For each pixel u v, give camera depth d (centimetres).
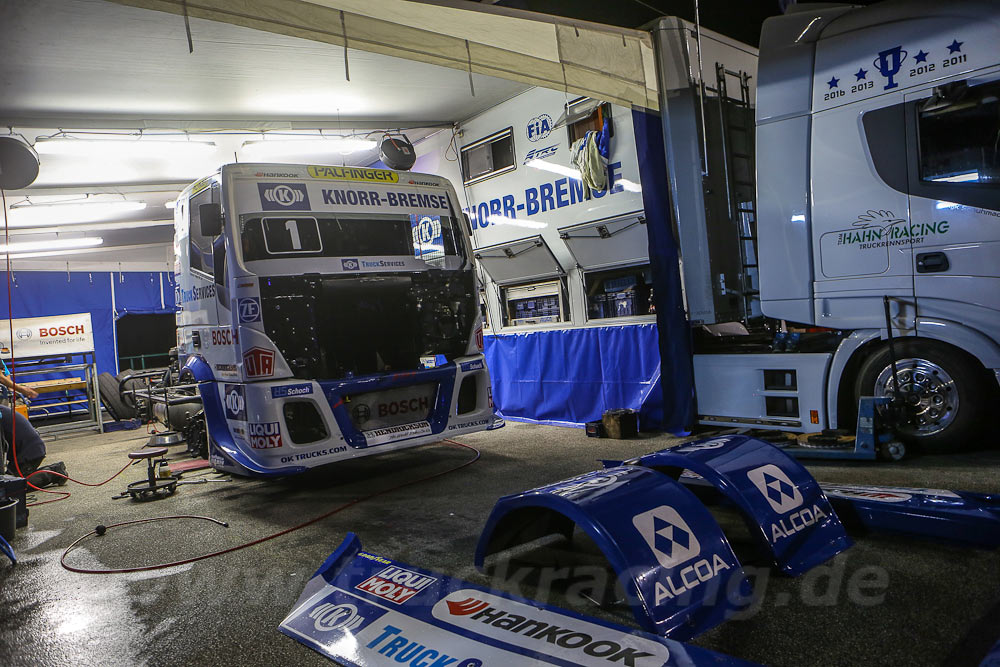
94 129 601
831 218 458
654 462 299
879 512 299
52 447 897
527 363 745
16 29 416
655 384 607
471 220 778
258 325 452
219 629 265
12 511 423
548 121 666
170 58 488
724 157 582
